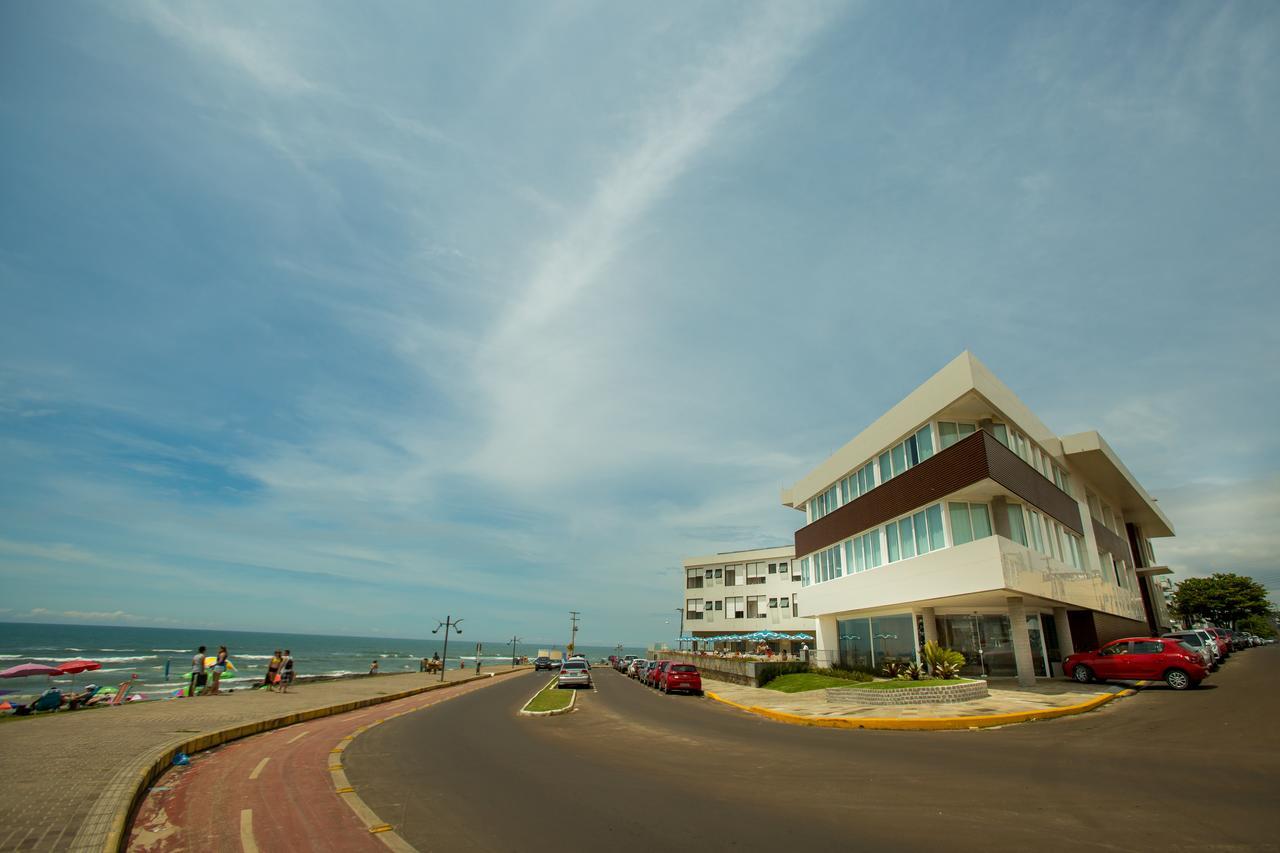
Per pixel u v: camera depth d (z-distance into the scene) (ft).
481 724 55.21
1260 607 220.64
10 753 33.40
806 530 119.14
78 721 46.37
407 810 25.46
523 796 27.78
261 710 56.85
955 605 83.25
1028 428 83.92
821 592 107.86
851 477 102.53
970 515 75.00
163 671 207.00
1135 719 46.52
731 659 117.70
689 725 55.11
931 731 47.29
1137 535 145.59
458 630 129.08
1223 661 95.66
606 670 226.99
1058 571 80.33
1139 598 132.67
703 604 219.82
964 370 70.95
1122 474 107.65
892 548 87.40
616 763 36.04
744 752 39.60
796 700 73.10
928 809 24.70
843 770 33.09
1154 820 22.38
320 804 26.40
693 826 22.99
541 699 78.59
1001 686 71.56
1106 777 29.19
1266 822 21.83
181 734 40.45
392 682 107.96
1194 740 37.73
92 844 19.61
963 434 79.15
